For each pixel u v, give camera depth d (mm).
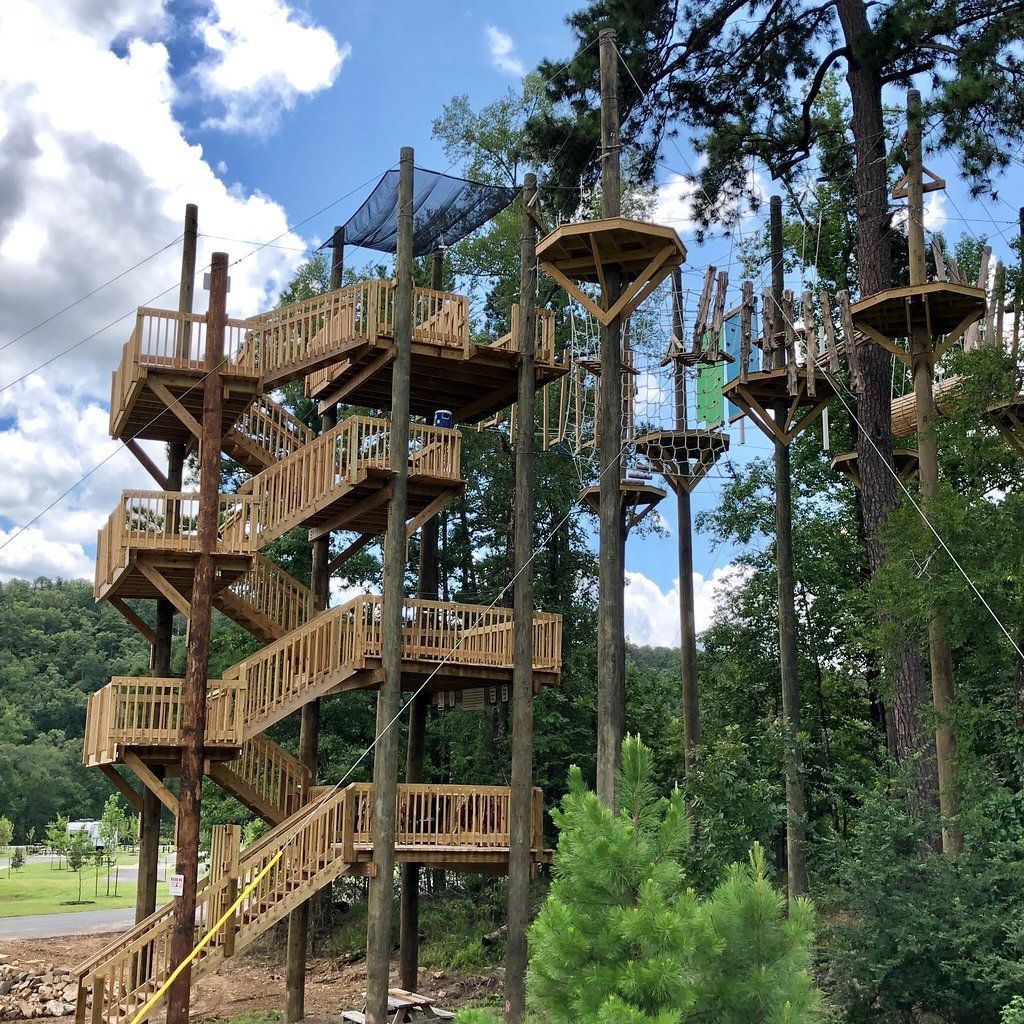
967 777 15469
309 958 29531
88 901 48750
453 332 19984
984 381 16453
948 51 21703
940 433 16938
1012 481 17141
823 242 33969
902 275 28891
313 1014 21547
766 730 19891
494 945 27297
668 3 24703
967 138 21656
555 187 26531
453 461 20125
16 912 43062
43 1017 21906
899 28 20844
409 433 21234
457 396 22656
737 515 34969
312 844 18219
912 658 18828
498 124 36688
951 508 15742
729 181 26922
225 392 19250
